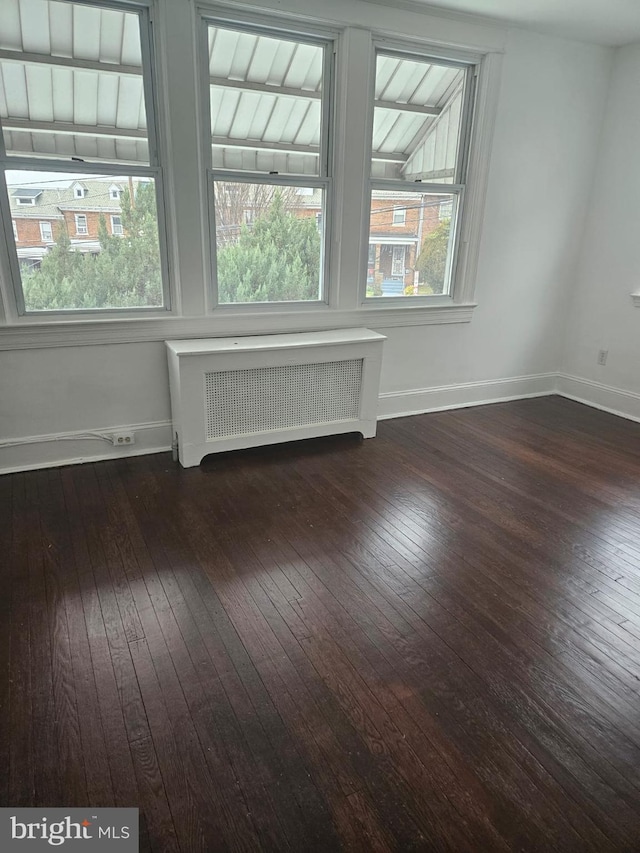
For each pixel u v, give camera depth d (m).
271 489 2.79
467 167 3.56
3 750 1.38
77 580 2.04
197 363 2.79
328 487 2.83
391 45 3.09
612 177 3.90
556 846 1.20
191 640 1.76
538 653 1.75
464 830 1.22
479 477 2.99
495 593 2.04
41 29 2.41
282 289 3.29
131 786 1.30
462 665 1.69
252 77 2.86
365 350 3.23
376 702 1.55
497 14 3.15
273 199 3.09
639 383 3.93
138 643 1.74
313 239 3.28
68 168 2.61
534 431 3.70
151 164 2.77
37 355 2.76
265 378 3.01
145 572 2.10
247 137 2.94
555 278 4.19
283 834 1.21
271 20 2.77
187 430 2.91
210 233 2.99
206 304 3.07
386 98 3.22
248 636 1.79
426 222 3.58
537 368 4.41
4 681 1.59
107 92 2.59
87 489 2.73
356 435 3.55
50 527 2.39
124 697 1.54
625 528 2.51
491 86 3.38
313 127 3.08
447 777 1.34
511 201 3.78
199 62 2.72
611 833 1.22
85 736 1.42
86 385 2.90
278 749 1.40
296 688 1.59
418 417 3.92
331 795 1.29
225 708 1.52
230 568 2.14
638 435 3.66
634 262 3.85
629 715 1.52
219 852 1.17
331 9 2.82
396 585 2.07
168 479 2.86
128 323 2.88
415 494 2.78
